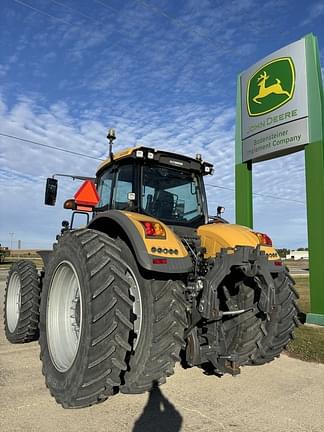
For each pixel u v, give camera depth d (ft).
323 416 10.12
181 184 14.78
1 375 12.99
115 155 14.82
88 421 9.57
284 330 13.48
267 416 10.07
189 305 11.15
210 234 12.95
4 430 9.04
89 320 9.44
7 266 103.96
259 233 13.43
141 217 11.35
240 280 12.48
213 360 11.26
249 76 27.78
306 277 66.28
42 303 12.09
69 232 11.38
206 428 9.32
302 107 23.86
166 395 11.34
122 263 10.22
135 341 10.78
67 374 9.99
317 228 22.81
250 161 27.84
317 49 23.86
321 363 14.83
